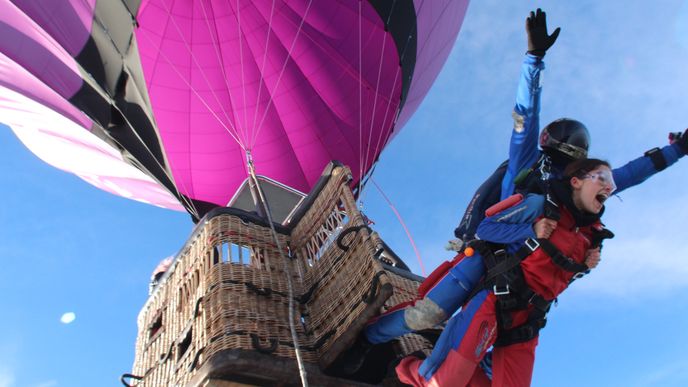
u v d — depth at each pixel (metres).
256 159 10.98
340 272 4.14
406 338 4.39
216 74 10.45
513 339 3.12
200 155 10.71
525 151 3.08
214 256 4.37
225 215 4.57
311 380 3.93
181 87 10.27
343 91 10.73
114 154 8.91
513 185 3.18
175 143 10.52
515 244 3.07
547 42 2.88
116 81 6.67
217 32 10.22
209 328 4.01
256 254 4.49
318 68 10.65
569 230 3.04
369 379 4.24
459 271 3.28
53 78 7.12
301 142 11.16
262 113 10.86
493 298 3.11
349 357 3.96
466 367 3.09
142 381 4.69
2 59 7.59
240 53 10.41
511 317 3.07
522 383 3.13
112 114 7.01
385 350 4.32
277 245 4.44
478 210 3.32
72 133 8.91
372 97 10.66
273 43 10.52
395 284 4.67
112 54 6.64
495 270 3.09
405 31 9.51
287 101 10.90
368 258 3.90
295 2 10.06
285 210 6.29
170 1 9.77
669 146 3.37
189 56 10.21
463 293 3.28
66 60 7.00
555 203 3.00
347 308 3.92
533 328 3.12
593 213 3.02
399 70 10.02
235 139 10.75
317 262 4.42
